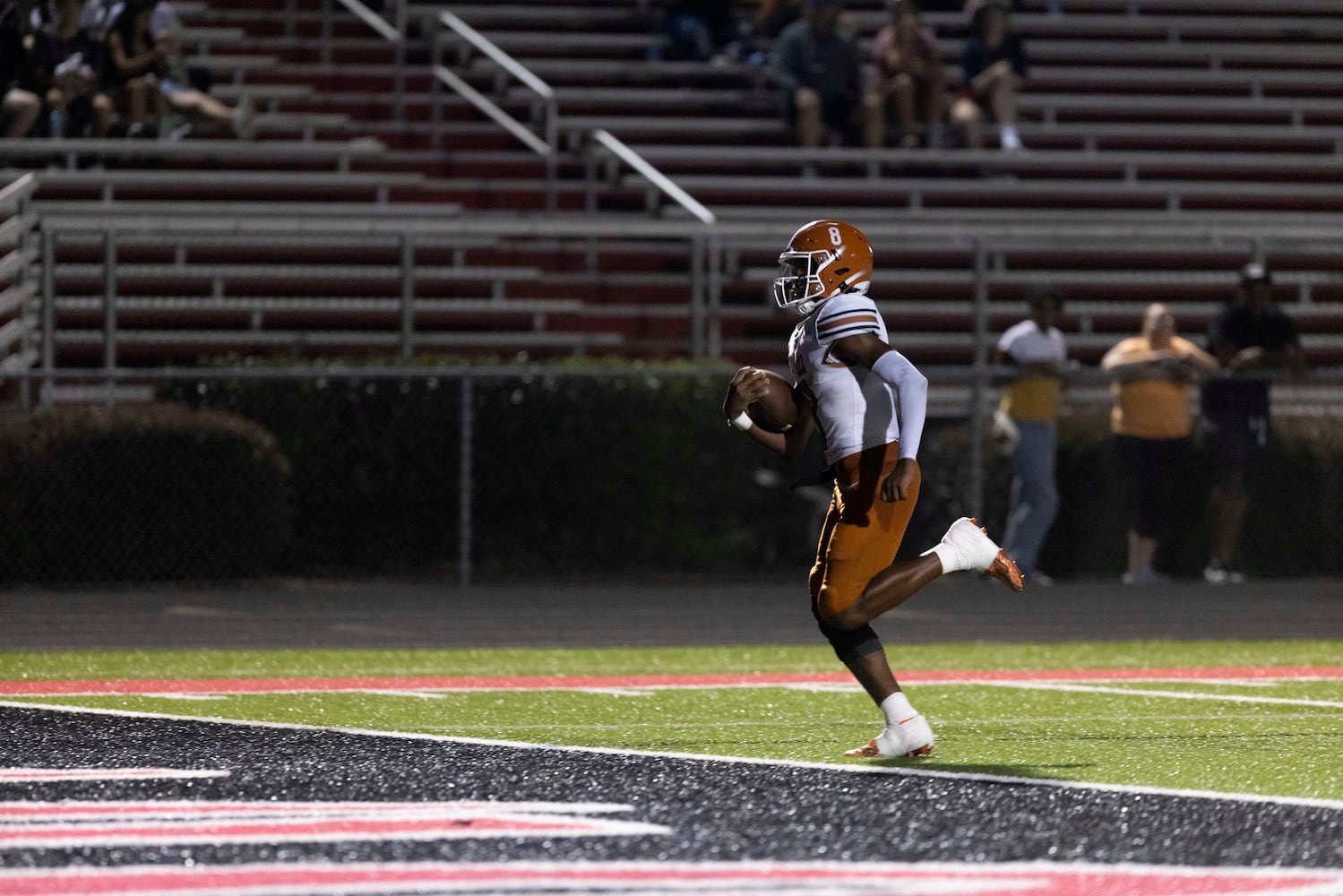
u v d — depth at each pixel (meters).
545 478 48.12
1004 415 46.78
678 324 58.94
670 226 55.75
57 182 55.66
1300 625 40.25
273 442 46.31
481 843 17.31
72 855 16.86
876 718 26.42
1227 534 48.56
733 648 36.09
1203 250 62.03
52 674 31.34
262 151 57.81
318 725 25.44
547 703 27.91
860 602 21.72
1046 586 48.00
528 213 61.84
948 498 49.09
